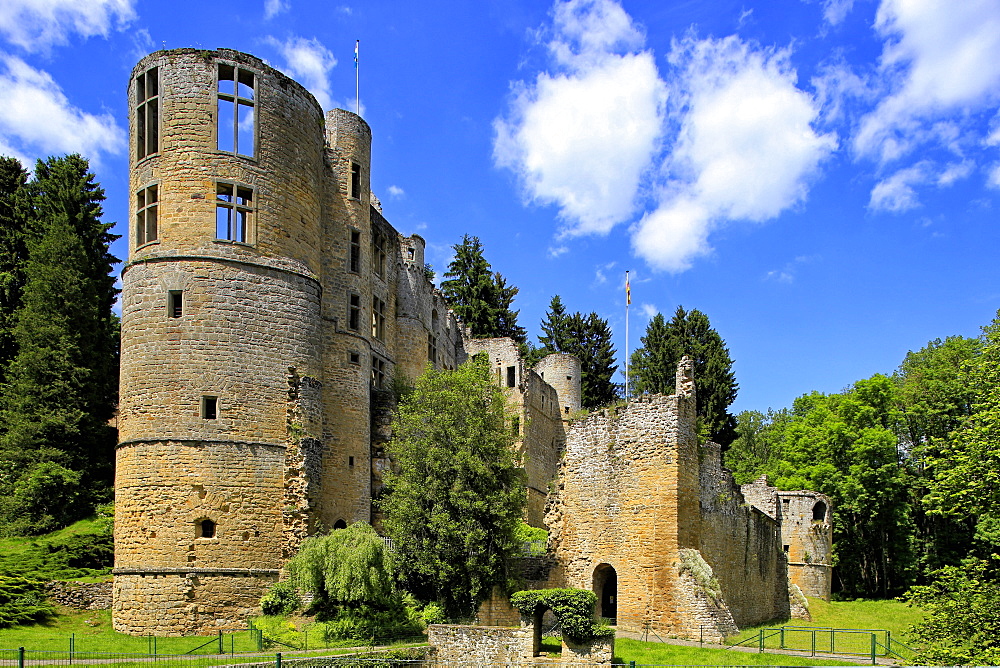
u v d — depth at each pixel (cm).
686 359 4125
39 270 5162
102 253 5809
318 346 3972
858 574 6975
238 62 3828
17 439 4650
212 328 3609
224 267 3672
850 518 6862
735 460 8394
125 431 3588
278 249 3831
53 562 3856
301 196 3981
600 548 4022
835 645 3688
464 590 3631
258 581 3491
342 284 4684
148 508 3459
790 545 6188
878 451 6612
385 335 5403
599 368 8944
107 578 3750
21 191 5925
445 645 3152
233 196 3775
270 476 3619
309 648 2998
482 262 9006
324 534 3784
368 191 5003
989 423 3275
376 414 4934
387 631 3244
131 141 3912
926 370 7069
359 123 4934
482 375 4141
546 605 3080
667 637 3662
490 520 3766
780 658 3111
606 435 4109
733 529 4444
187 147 3709
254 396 3644
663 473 3862
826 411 7612
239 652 2908
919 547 7025
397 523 3797
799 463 7394
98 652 2791
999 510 3241
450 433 3881
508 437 4072
